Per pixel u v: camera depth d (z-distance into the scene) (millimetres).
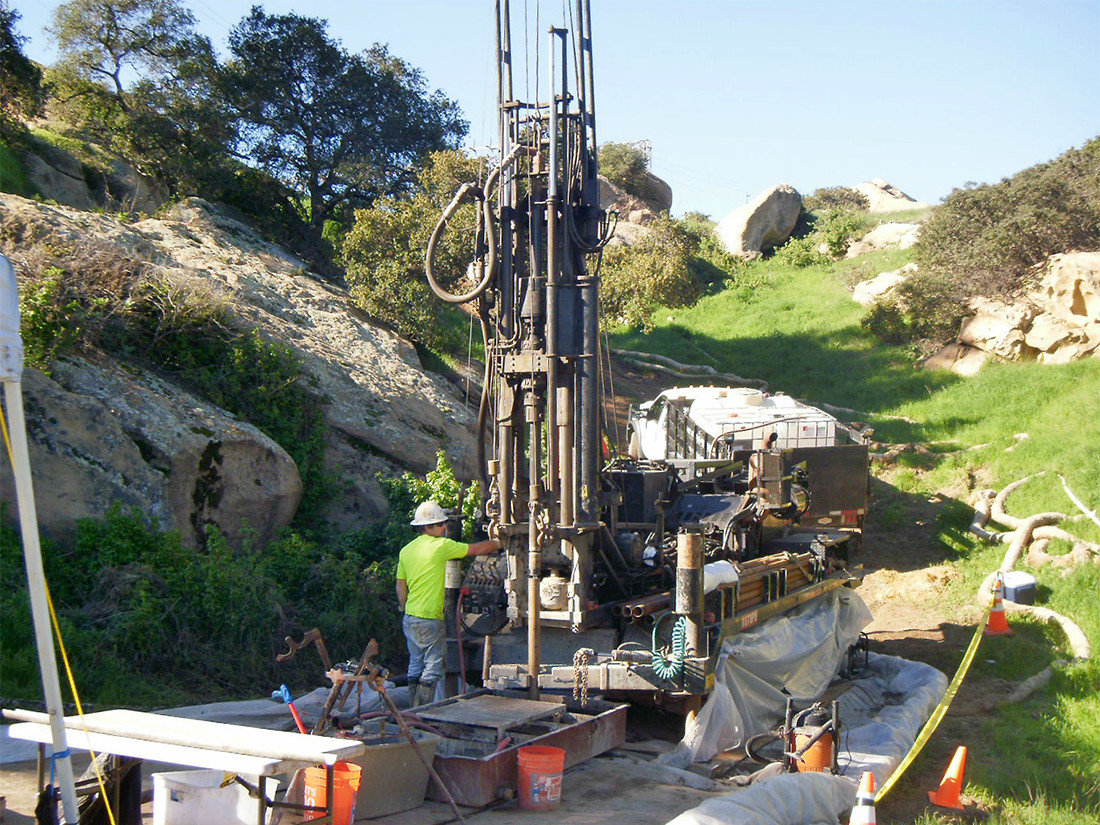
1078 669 11039
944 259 27922
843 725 9031
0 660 7961
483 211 8320
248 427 12578
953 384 24906
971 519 17625
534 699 7535
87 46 27734
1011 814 6980
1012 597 13578
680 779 6973
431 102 33094
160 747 4535
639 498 9258
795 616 10180
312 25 29953
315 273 23688
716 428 15422
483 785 6195
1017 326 24719
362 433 14797
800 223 46906
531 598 7613
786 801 5988
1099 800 7340
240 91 28875
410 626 8242
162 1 28172
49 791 4531
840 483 14320
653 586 9375
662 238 30672
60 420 10750
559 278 8180
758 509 9922
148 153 26328
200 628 9734
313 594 11273
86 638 8641
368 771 5797
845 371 27984
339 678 5859
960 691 10758
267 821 5020
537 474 7930
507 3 8734
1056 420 20906
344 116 30359
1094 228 25266
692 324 34062
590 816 6145
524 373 8234
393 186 31531
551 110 8203
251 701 8477
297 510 13453
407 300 21703
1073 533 15859
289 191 29094
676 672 7566
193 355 13914
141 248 15227
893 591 15164
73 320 12125
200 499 11672
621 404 25750
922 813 6938
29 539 3941
